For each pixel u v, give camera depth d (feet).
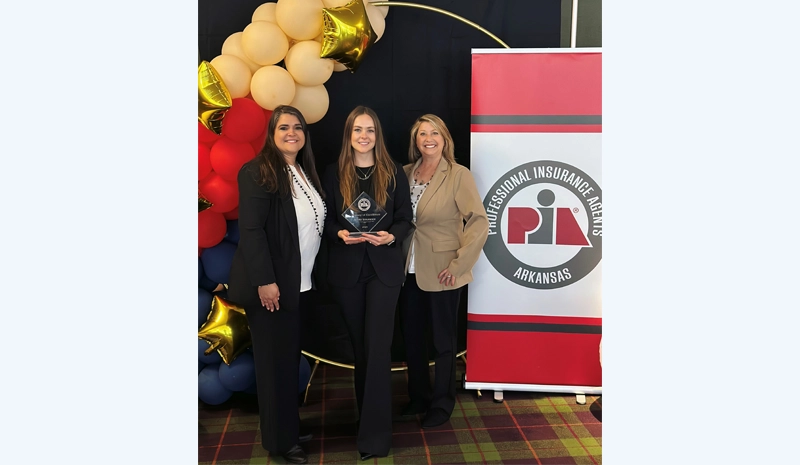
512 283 11.85
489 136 11.61
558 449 10.28
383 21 11.66
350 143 9.57
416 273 10.53
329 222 9.77
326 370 13.00
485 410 11.56
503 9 12.56
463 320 13.43
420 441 10.47
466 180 10.45
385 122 12.81
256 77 10.48
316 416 11.23
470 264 10.45
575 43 12.27
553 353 11.91
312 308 13.01
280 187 8.98
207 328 10.67
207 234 10.77
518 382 12.00
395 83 12.73
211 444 10.44
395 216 9.91
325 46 10.33
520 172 11.64
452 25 12.61
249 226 8.84
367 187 9.64
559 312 11.87
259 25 10.40
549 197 11.67
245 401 11.85
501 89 11.53
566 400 11.93
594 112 11.45
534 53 11.44
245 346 10.90
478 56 11.51
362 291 9.73
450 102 12.78
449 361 10.94
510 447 10.32
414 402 11.29
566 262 11.76
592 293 11.79
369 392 9.67
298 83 10.86
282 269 9.09
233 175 10.55
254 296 9.11
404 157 12.89
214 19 12.26
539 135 11.56
